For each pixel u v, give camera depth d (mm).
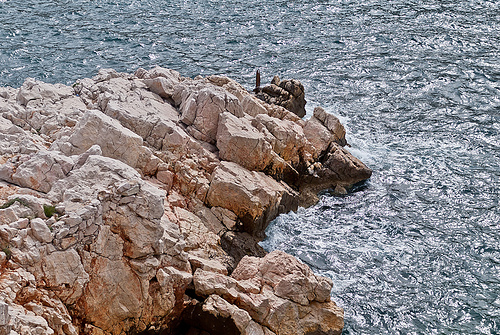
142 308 23891
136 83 37219
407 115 50188
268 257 27625
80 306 22875
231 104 35500
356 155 43344
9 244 21359
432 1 80812
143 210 23422
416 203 38000
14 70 54688
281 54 62656
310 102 51875
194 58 60812
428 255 33125
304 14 75312
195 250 28438
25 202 22594
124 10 74125
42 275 21656
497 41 66562
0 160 27125
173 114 35562
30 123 32438
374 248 33438
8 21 67125
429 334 27828
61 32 65062
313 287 26656
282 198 34531
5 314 17828
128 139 28938
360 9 77625
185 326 25781
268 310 25422
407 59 61625
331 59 61500
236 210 31984
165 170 30969
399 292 30328
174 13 74188
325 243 33500
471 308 29484
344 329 27766
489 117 49719
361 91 54531
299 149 38281
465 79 56844
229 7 77312
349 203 37688
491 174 41438
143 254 23672
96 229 23062
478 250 33719
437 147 45031
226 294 25484
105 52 60719
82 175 24188
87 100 35531
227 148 33719
